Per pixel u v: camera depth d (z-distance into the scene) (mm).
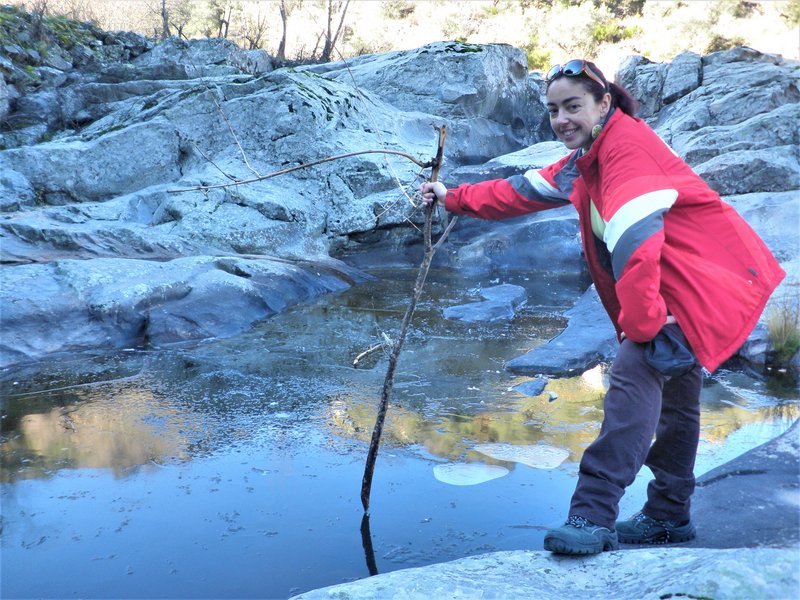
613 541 2225
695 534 2457
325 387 4402
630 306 2045
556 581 2045
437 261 8570
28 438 3639
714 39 31047
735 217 2193
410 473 3229
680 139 11086
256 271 6637
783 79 12164
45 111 10969
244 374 4648
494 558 2205
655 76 14180
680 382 2264
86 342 5238
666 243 2166
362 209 8258
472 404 4113
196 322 5605
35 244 6891
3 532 2723
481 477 3180
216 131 8906
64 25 14758
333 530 2729
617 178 2117
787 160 9141
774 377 4543
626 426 2156
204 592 2320
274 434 3691
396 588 1985
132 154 8711
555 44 32031
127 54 15289
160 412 3996
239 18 30250
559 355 4863
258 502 2959
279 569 2459
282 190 8289
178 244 7254
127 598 2293
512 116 12273
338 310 6305
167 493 3045
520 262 8227
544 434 3674
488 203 2639
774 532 2412
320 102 8938
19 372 4695
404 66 11164
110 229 7164
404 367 4797
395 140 9531
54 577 2414
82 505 2939
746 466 2994
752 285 2148
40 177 8453
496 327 5777
